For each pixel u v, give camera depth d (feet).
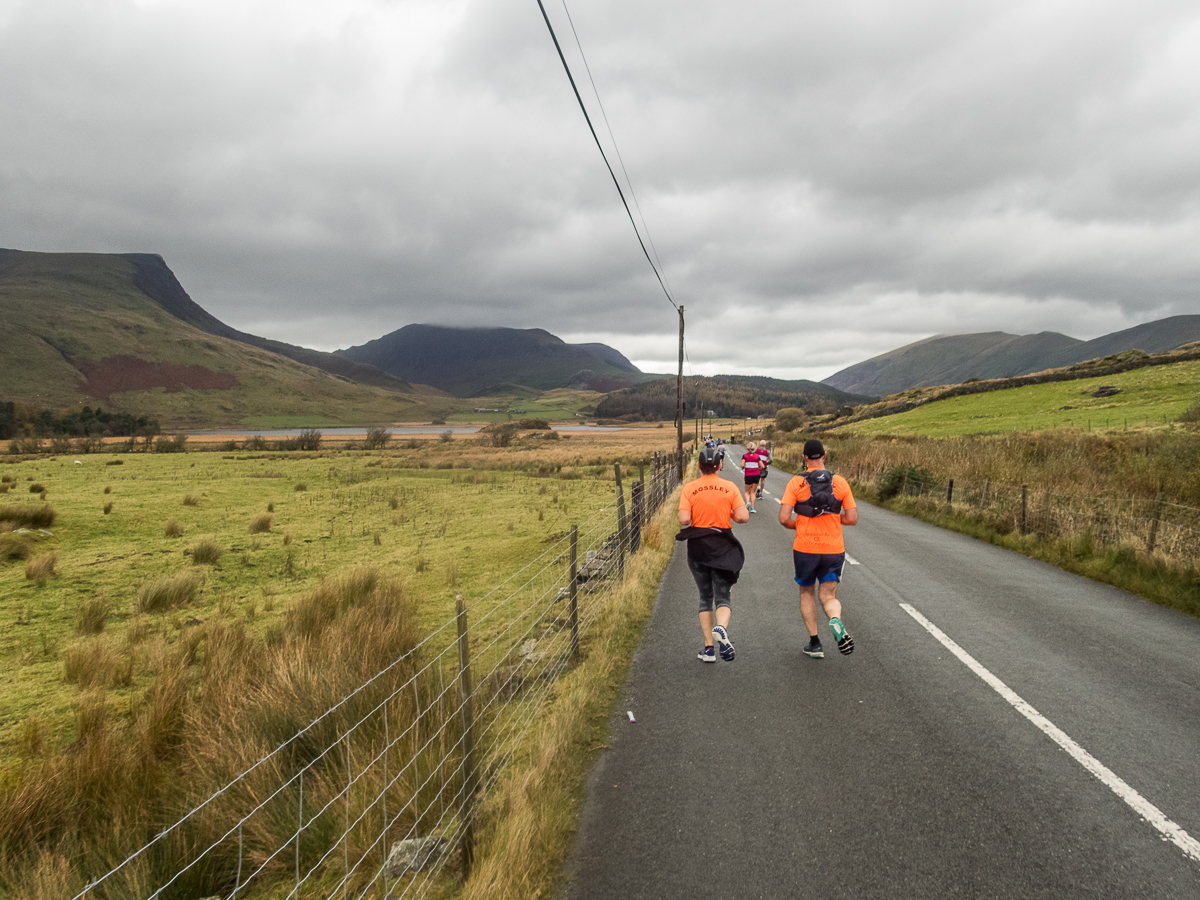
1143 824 10.58
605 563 31.24
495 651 21.74
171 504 67.72
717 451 18.78
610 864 9.98
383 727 13.78
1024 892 9.03
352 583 29.32
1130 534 32.60
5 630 27.73
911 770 12.46
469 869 9.91
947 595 26.55
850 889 9.20
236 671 18.84
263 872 10.64
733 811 11.30
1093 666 18.02
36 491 76.07
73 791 12.44
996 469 62.95
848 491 18.30
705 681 17.48
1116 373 262.06
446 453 187.52
